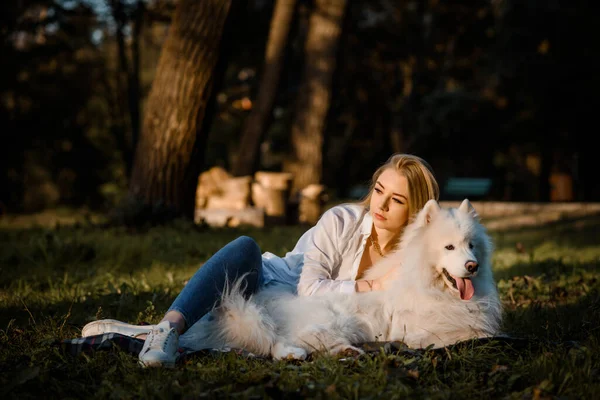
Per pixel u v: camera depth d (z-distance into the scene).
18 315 4.59
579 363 3.20
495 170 34.41
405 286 3.73
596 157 28.55
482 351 3.43
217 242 8.52
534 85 26.61
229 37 10.13
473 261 3.51
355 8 28.81
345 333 3.59
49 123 24.48
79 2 21.03
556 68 25.92
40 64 24.11
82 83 26.17
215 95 10.35
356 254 4.11
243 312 3.55
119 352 3.33
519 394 2.88
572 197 31.88
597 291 5.43
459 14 28.80
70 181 27.70
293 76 28.95
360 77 30.81
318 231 4.12
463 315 3.69
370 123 33.00
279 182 15.17
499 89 28.02
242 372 3.17
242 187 14.91
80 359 3.34
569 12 26.08
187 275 6.28
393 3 29.62
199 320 3.73
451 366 3.23
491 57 28.48
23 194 26.92
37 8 21.16
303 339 3.55
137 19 20.66
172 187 10.36
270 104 18.84
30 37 23.08
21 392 2.93
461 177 33.84
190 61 10.02
